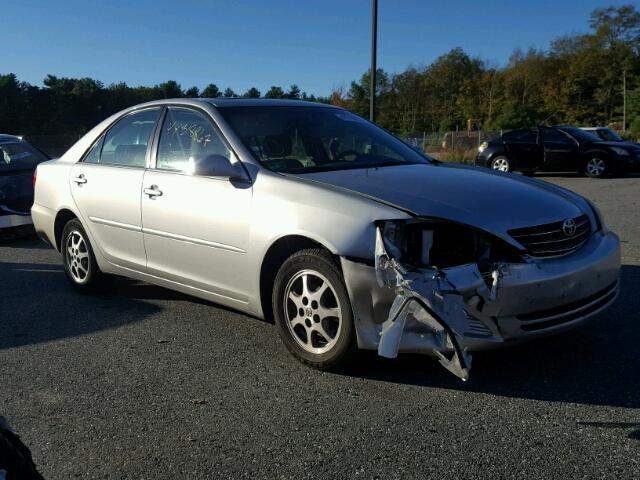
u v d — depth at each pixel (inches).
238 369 155.6
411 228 136.5
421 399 135.9
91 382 150.2
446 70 2869.1
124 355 167.3
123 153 208.1
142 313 204.2
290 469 110.4
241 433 123.6
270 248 155.9
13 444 73.5
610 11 2596.0
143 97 2618.1
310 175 159.5
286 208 151.6
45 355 168.9
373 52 679.1
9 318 202.8
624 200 450.6
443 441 117.9
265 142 175.2
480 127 2615.7
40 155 382.3
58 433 125.8
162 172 188.2
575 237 147.6
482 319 133.2
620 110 2564.0
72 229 225.8
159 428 126.7
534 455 112.1
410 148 199.5
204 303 214.2
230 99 195.6
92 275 221.0
